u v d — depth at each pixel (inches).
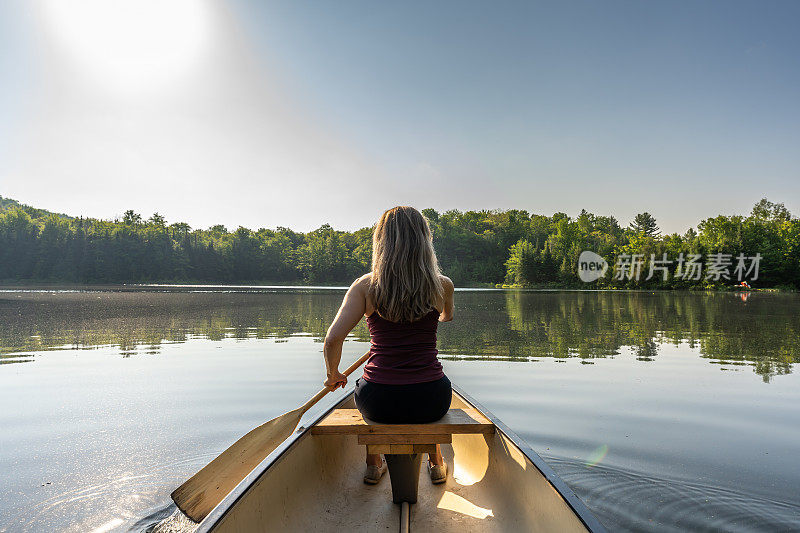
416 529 90.4
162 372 274.8
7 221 3914.9
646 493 122.9
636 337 445.1
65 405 205.6
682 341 417.4
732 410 196.4
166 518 110.9
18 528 106.1
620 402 209.0
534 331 494.3
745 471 135.9
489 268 4065.0
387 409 88.3
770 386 239.5
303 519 89.7
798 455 148.2
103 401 211.5
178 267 4200.3
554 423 179.0
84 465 140.8
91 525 107.4
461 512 96.6
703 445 155.9
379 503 100.4
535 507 82.0
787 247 2442.2
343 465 114.0
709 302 1125.1
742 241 2532.0
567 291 2204.7
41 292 1690.5
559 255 3341.5
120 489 125.7
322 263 4116.6
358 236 4980.3
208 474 104.1
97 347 374.6
